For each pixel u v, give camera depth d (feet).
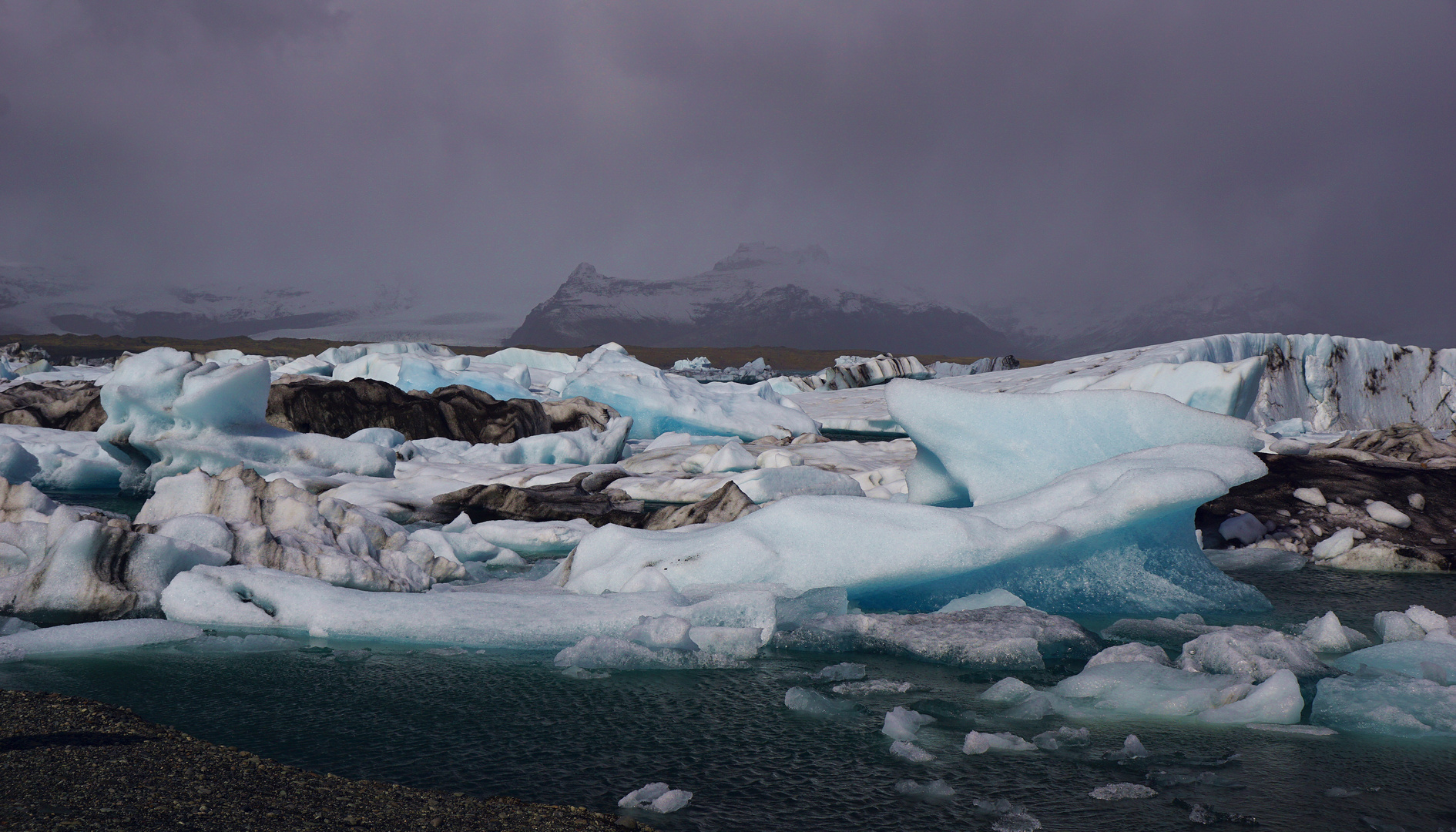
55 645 13.58
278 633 15.12
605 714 11.26
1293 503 25.73
